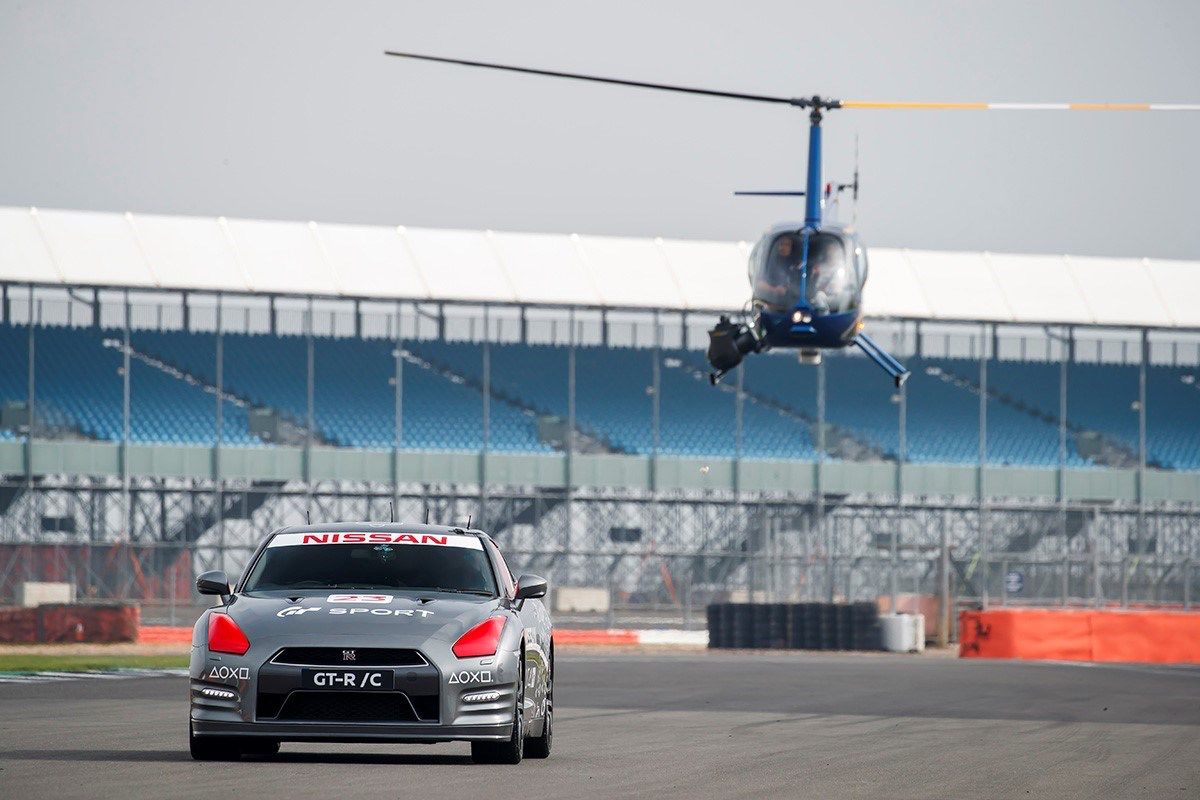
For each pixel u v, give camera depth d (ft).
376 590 146.51
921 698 280.72
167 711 226.58
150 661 424.05
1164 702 273.13
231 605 142.41
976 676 369.71
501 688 138.00
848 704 262.67
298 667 134.72
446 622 139.13
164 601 655.35
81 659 435.94
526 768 142.82
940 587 626.64
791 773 146.41
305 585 147.95
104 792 118.83
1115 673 389.60
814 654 569.64
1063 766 158.51
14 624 542.57
